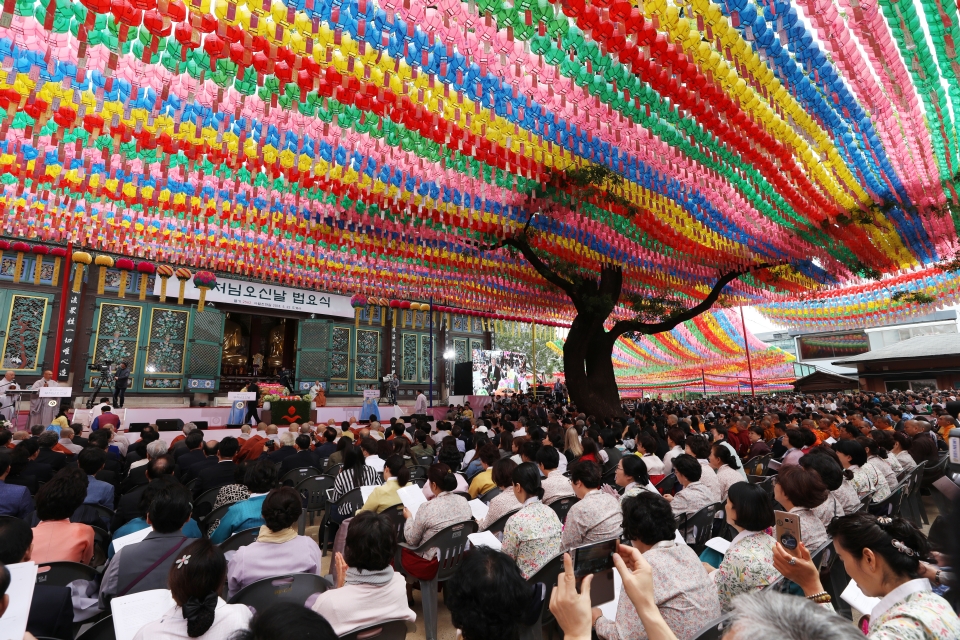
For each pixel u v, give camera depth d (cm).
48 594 222
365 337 2003
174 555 279
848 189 848
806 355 4066
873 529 176
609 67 486
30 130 569
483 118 589
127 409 1244
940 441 784
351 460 524
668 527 223
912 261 1299
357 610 217
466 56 463
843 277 1405
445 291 1678
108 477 536
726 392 2916
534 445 536
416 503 412
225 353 2264
